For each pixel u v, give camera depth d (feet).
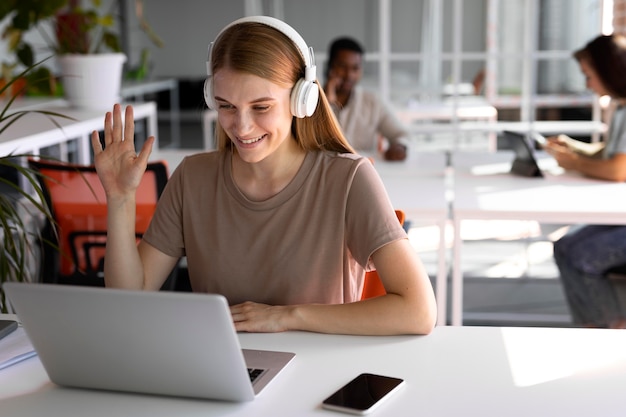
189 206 5.64
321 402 3.93
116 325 3.83
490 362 4.42
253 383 4.13
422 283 4.97
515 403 3.91
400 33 34.91
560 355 4.53
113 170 5.24
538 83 21.97
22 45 13.20
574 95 21.40
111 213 5.32
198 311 3.65
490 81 22.45
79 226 8.61
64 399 4.05
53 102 12.94
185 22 37.58
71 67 11.49
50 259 8.68
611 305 11.78
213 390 3.92
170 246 5.72
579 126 19.97
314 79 5.15
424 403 3.92
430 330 4.87
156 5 37.47
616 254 12.96
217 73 4.92
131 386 4.06
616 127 10.96
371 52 36.14
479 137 27.27
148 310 3.72
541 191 9.93
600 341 4.74
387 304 4.85
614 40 11.09
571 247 13.73
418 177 10.87
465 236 15.90
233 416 3.81
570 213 8.83
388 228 5.14
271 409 3.87
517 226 16.57
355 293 5.56
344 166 5.37
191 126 36.76
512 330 4.93
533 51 19.65
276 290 5.44
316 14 36.09
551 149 11.45
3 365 4.44
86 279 8.80
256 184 5.47
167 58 37.91
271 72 4.86
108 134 5.24
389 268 5.03
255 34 4.90
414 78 34.32
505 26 22.30
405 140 13.01
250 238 5.46
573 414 3.79
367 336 4.83
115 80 11.82
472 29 33.30
